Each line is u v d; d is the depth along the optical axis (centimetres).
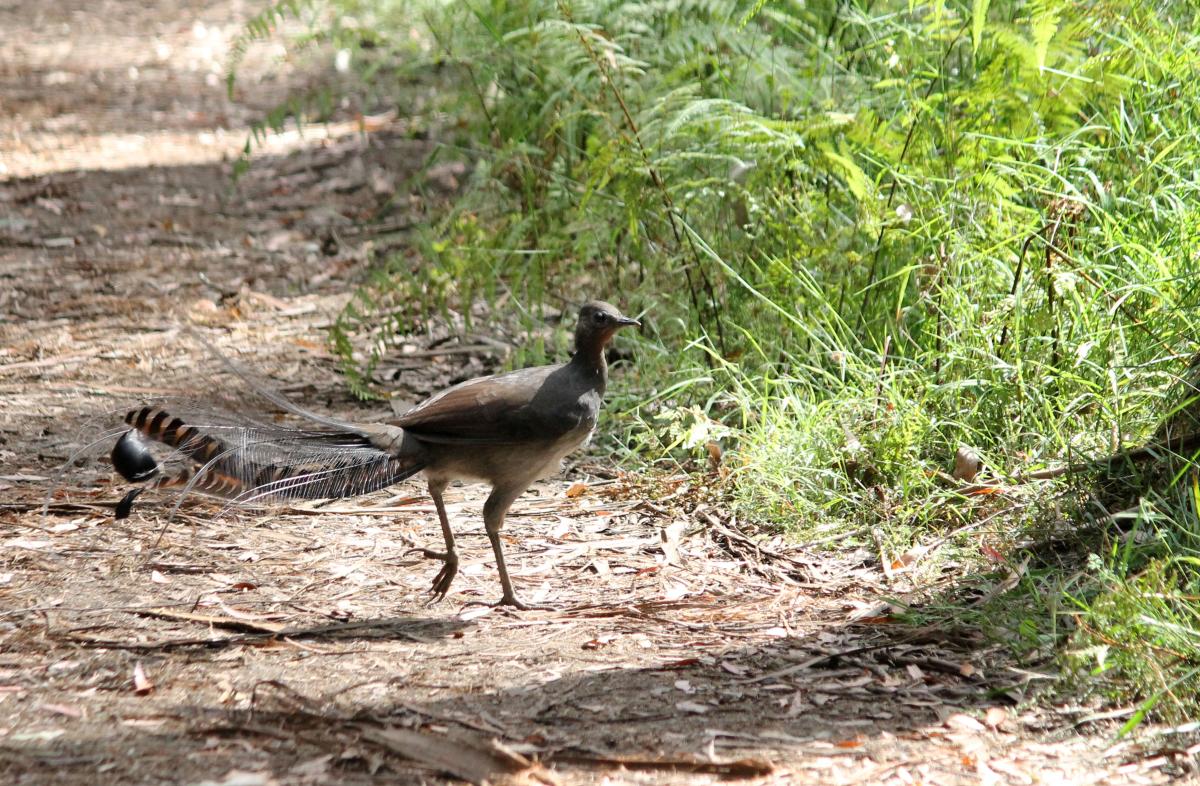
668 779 661
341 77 3100
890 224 1168
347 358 1352
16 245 1989
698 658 812
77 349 1530
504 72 1565
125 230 2080
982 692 761
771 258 1273
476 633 862
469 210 1517
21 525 1035
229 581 947
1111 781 663
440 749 679
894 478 1062
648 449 1216
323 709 733
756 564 986
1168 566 845
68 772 650
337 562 993
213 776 648
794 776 665
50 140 2723
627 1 1405
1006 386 1075
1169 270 1052
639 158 1248
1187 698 730
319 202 2206
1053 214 1153
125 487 1127
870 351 1159
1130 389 1041
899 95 1284
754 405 1174
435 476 912
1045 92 1186
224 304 1716
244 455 835
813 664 801
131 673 780
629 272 1430
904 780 662
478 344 1523
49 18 4147
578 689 768
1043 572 898
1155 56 1160
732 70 1385
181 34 3881
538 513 1101
